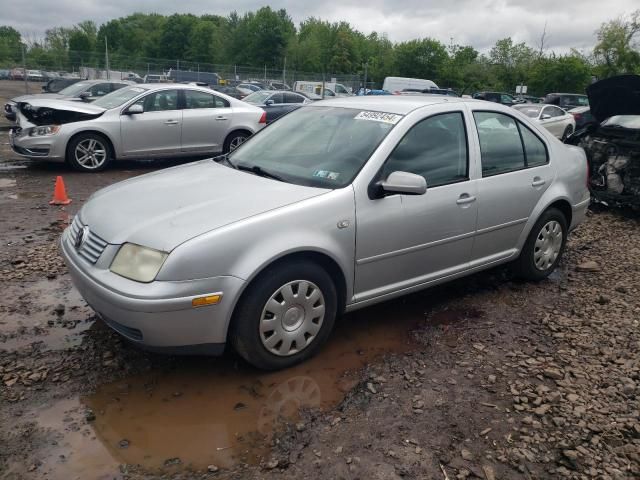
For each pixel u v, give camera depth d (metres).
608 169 7.88
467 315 4.41
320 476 2.62
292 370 3.53
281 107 13.98
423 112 4.07
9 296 4.45
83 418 3.01
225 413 3.09
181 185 3.78
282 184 3.70
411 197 3.84
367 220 3.62
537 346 3.90
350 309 3.76
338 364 3.63
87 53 28.61
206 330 3.13
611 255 6.01
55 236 6.04
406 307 4.54
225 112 10.96
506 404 3.21
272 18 75.38
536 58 56.06
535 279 5.07
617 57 50.84
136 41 101.56
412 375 3.51
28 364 3.49
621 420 3.06
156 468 2.66
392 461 2.73
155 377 3.42
